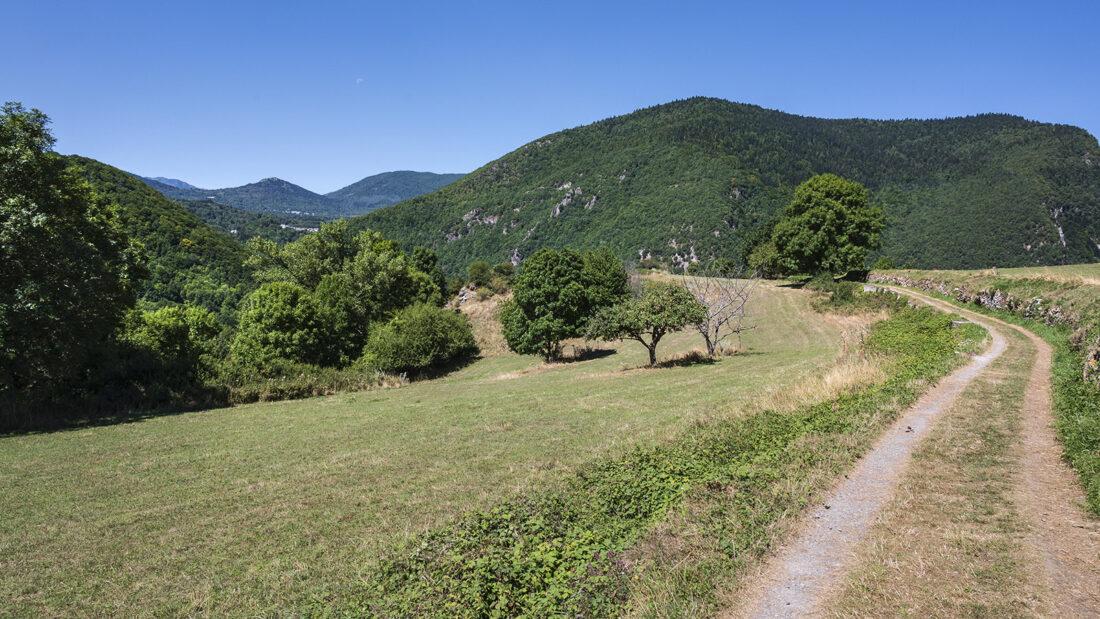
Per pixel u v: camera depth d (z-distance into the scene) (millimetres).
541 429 21250
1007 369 19797
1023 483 9289
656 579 7086
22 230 25125
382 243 83812
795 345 44062
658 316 38875
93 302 28219
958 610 5957
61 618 9156
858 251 62750
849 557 7352
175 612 9203
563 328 53438
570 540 8680
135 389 32750
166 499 14961
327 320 55781
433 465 17094
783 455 11734
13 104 27000
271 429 25000
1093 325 21547
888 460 11016
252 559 11062
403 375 47719
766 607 6406
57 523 13281
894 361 24156
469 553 9047
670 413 21938
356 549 11219
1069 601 5930
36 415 27578
